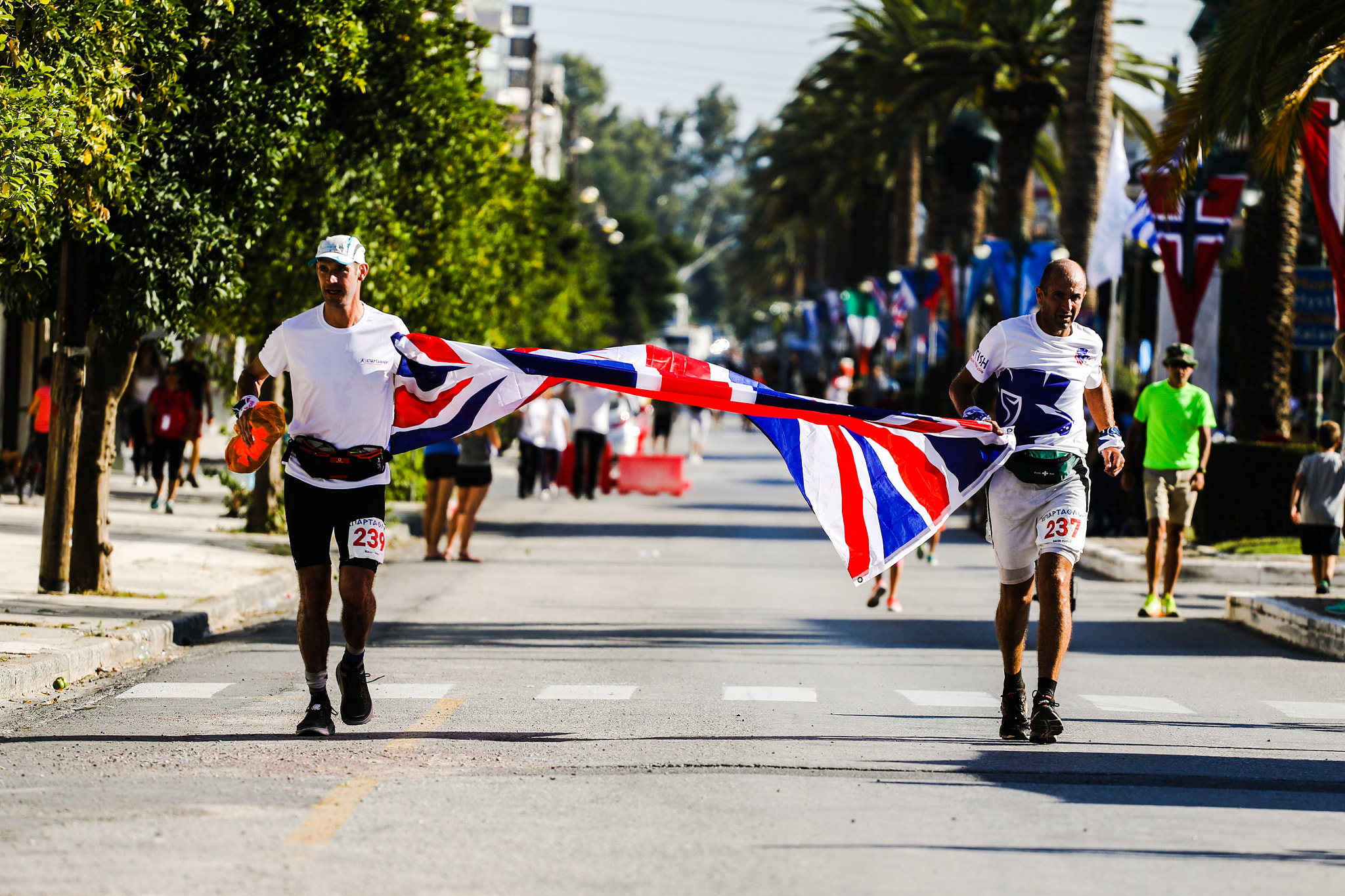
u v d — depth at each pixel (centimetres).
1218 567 5234
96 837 1708
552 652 3303
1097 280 7019
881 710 2652
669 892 1530
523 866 1614
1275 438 6494
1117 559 5394
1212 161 6381
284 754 2181
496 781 2022
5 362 7294
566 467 8506
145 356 7519
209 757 2150
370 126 4859
